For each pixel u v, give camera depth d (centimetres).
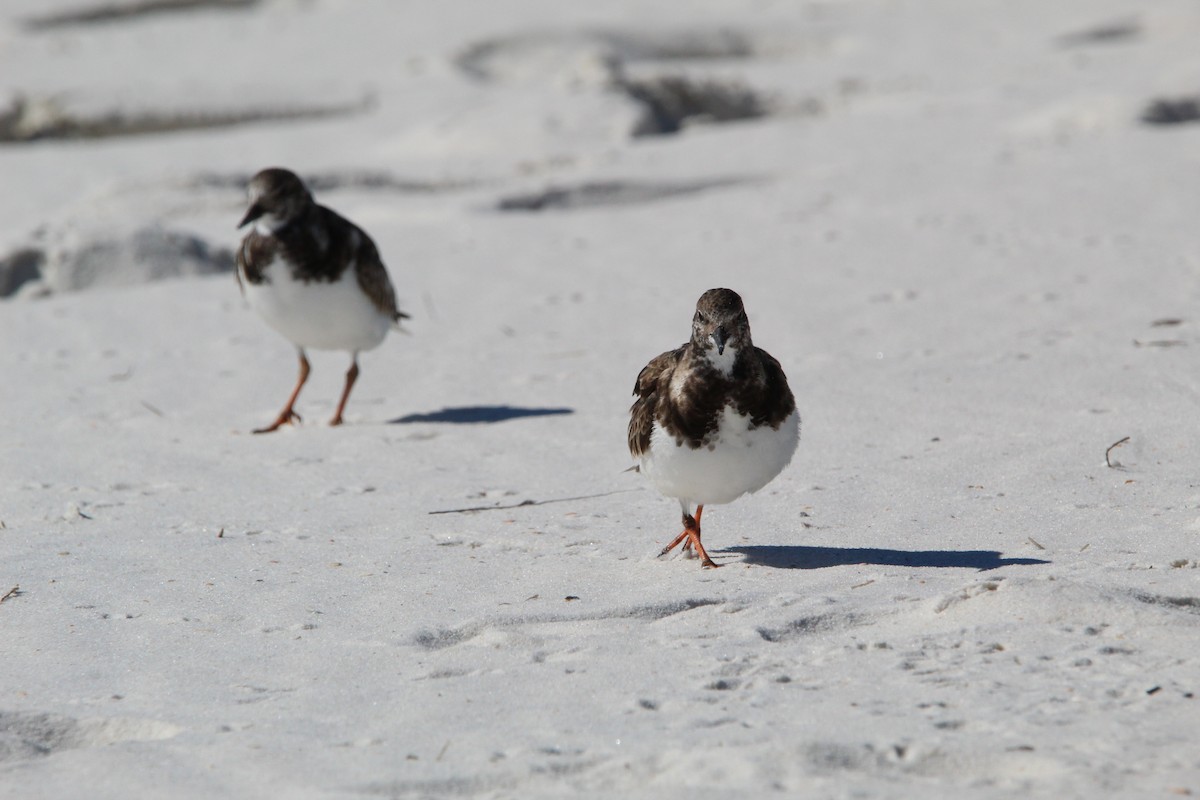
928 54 3909
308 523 1046
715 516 1023
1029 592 793
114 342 1712
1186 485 1018
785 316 1652
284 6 5097
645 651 763
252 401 1472
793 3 4756
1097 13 4253
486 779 609
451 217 2309
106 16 5009
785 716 664
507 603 848
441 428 1328
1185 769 594
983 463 1108
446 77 3759
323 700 707
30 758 664
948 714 658
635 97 3341
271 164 2788
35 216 2364
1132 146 2448
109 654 782
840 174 2444
